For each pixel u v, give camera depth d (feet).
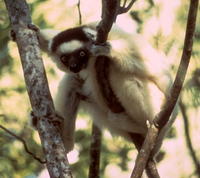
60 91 36.65
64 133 33.35
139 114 34.53
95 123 37.86
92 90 35.88
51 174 25.66
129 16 56.90
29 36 30.14
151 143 27.91
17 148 50.60
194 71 52.08
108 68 33.83
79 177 54.34
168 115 27.68
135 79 34.17
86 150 56.24
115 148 60.29
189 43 25.84
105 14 27.53
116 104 34.94
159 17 54.90
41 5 55.83
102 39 31.07
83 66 34.86
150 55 34.65
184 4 54.24
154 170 32.04
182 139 57.82
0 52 56.34
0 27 56.08
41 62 29.12
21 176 47.78
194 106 53.16
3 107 55.16
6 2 31.58
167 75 35.27
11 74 56.80
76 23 54.85
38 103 27.86
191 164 56.44
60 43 35.42
